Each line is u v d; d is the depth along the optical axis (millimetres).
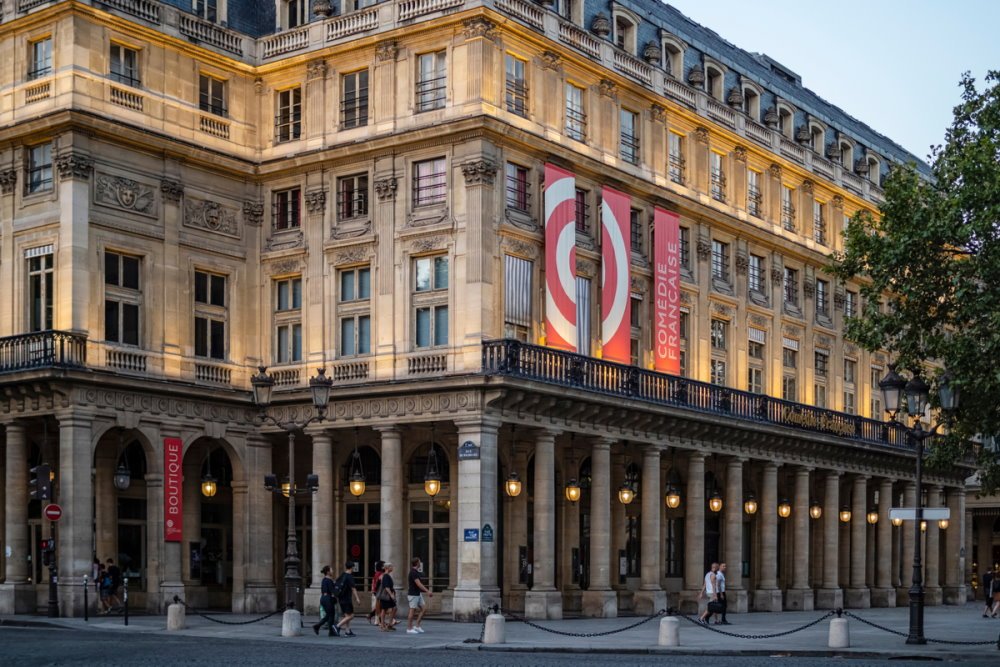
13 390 47000
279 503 54469
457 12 49094
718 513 63938
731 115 63750
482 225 48344
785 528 67125
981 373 41906
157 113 50281
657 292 56156
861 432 69438
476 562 46500
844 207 73938
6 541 48062
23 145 48812
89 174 47656
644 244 56969
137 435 48875
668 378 54906
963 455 45375
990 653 34625
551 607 48406
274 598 52531
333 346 51594
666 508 60688
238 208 53469
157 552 48688
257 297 53625
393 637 39312
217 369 51750
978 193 42031
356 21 52094
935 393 44375
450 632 41594
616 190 55125
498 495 52875
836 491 67875
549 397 48500
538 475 49188
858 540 70438
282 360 53250
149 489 48906
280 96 54250
